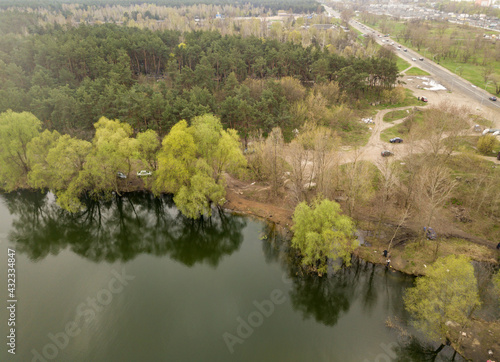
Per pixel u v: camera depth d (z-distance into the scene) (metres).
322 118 116.50
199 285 63.06
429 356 47.69
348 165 80.62
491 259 62.69
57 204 87.50
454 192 78.38
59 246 76.38
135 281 64.38
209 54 147.25
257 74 151.00
